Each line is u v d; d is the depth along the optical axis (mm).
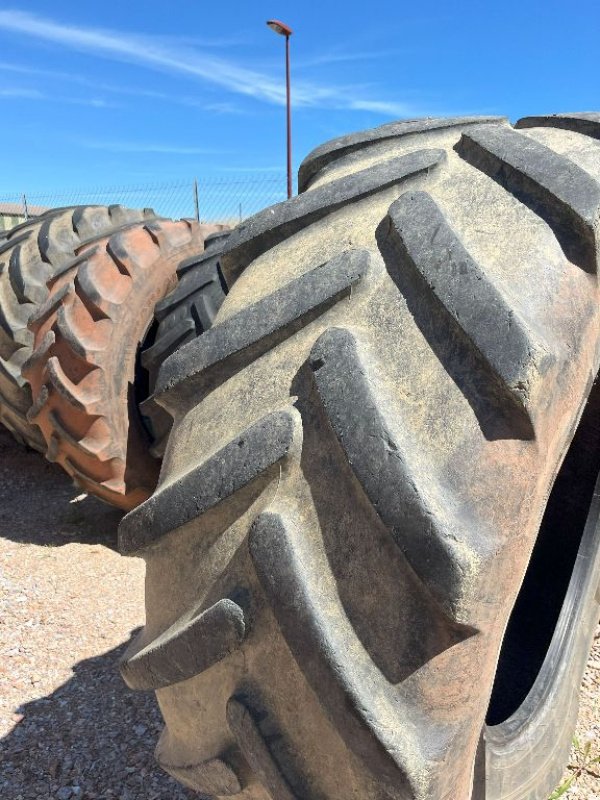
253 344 1222
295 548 1018
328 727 1021
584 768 2084
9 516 4125
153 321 3143
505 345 988
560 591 2262
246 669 1096
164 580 1229
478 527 950
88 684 2584
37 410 3189
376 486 963
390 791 969
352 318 1148
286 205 1455
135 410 3137
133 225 3691
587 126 1430
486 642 996
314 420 1082
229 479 1107
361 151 1620
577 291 1123
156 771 2160
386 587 974
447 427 1001
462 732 1007
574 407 1127
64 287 3129
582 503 2291
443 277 1078
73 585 3303
